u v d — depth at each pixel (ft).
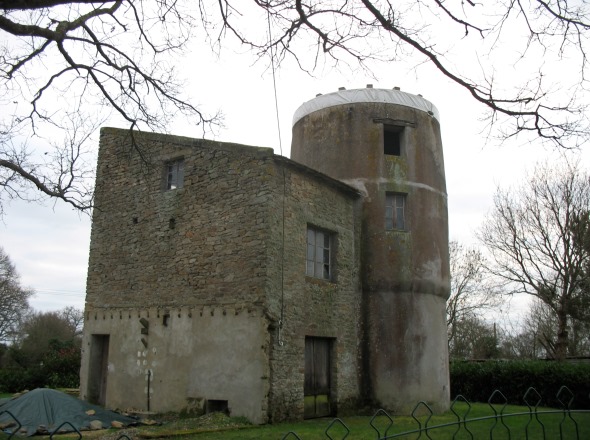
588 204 78.84
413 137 51.31
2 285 131.95
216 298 39.70
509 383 64.49
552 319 106.52
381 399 45.09
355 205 49.16
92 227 50.67
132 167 48.96
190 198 43.55
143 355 43.37
